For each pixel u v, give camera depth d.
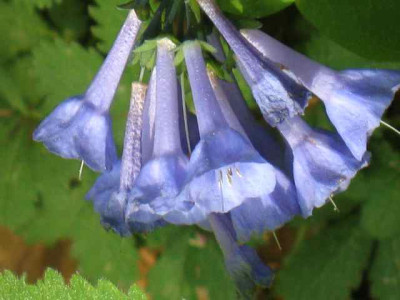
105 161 0.09
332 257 0.15
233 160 0.09
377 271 0.15
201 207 0.09
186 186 0.09
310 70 0.10
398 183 0.15
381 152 0.15
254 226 0.10
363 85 0.10
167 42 0.09
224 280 0.15
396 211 0.15
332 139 0.10
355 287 0.15
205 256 0.15
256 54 0.09
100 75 0.10
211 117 0.09
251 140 0.10
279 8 0.11
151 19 0.10
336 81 0.10
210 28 0.10
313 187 0.09
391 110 0.15
